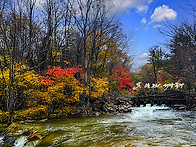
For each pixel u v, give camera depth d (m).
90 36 15.70
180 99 17.75
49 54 16.47
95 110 13.23
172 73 23.66
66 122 9.73
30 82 9.54
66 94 12.63
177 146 5.34
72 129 8.02
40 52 13.91
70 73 10.65
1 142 6.46
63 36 17.47
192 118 10.66
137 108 16.83
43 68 14.16
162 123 9.23
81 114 11.92
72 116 11.54
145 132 7.24
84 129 8.01
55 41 16.69
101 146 5.54
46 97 10.14
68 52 16.72
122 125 8.82
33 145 5.97
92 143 5.89
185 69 18.67
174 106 16.47
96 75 17.56
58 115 11.48
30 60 13.57
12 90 9.34
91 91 12.84
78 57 15.38
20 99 10.63
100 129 7.97
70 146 5.66
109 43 17.45
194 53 15.96
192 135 6.64
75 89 11.93
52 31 15.98
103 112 13.16
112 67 18.52
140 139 6.19
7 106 9.13
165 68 26.84
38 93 10.23
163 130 7.56
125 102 18.97
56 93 10.80
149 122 9.61
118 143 5.77
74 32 16.62
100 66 18.42
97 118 11.06
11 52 8.86
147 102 20.73
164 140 6.01
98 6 13.11
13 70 9.20
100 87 12.90
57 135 6.98
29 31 12.84
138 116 11.98
